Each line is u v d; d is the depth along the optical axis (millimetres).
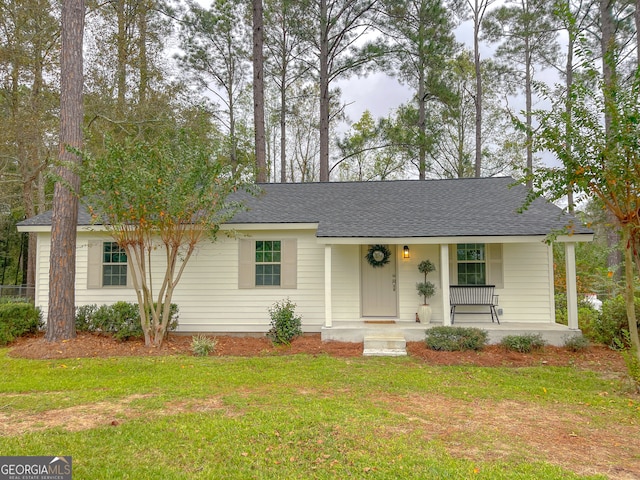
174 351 8562
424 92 21969
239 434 4230
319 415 4758
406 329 9023
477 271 10281
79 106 9328
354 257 10453
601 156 5461
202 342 8508
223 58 22453
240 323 10375
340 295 10391
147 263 10547
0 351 8555
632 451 4004
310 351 8469
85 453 3818
